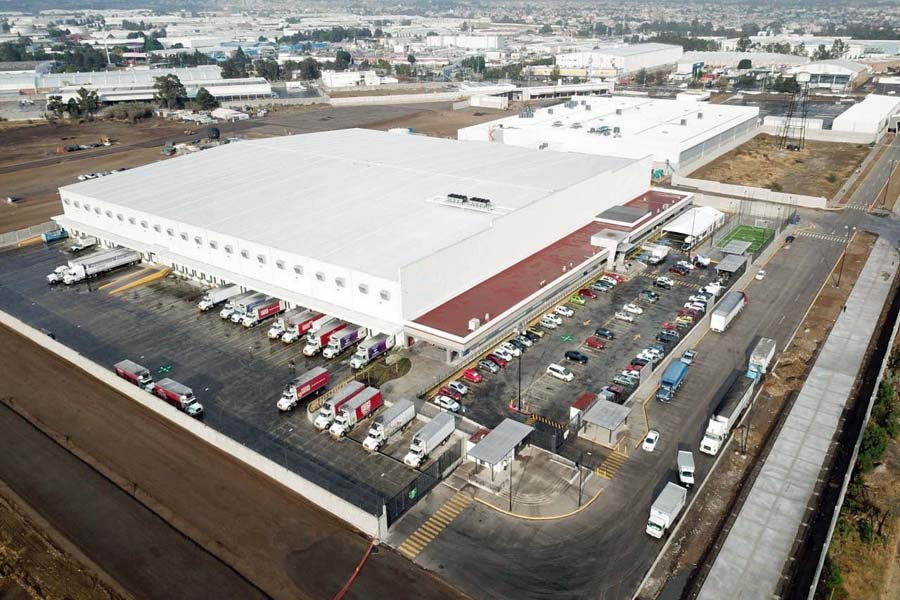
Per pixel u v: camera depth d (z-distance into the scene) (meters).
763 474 52.81
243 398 64.44
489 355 70.25
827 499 50.00
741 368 67.75
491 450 52.50
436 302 74.06
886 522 48.00
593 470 53.75
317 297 77.12
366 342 69.81
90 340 75.94
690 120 164.62
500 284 79.06
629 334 75.06
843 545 45.97
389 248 76.81
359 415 59.75
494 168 106.44
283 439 58.28
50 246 106.81
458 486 52.38
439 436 55.91
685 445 56.53
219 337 76.31
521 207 84.62
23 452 57.09
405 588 43.28
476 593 42.78
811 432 57.72
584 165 107.31
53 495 52.00
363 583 43.69
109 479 53.78
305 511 50.25
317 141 131.25
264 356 72.12
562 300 83.75
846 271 91.75
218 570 44.84
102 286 90.75
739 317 78.81
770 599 41.78
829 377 65.94
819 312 79.81
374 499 50.84
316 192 97.69
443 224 82.81
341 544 47.03
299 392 62.44
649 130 153.25
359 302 73.25
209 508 50.50
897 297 83.44
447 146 124.69
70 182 145.38
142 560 45.75
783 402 62.31
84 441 58.53
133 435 59.38
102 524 49.00
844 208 119.50
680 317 77.44
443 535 47.62
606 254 89.81
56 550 46.69
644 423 59.47
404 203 91.19
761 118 195.25
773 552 45.34
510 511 49.66
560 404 62.72
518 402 62.50
